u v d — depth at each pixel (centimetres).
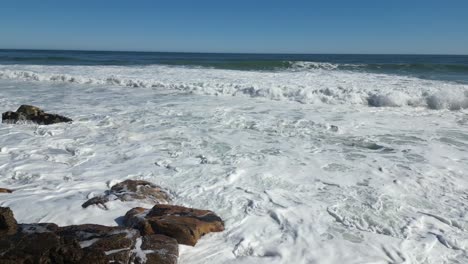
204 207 448
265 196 478
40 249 299
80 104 1094
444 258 354
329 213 436
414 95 1155
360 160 625
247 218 421
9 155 630
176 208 407
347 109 1070
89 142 712
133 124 852
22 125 829
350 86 1348
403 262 346
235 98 1234
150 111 998
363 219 423
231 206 450
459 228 407
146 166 585
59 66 2208
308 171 570
